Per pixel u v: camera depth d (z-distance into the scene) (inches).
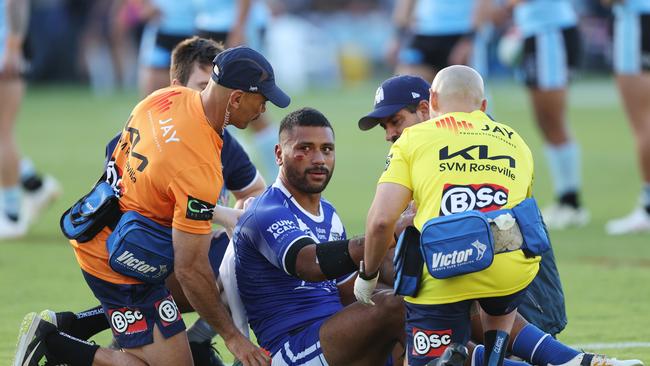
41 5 3553.2
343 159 1942.7
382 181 610.9
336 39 3737.7
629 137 2231.8
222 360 764.0
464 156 607.8
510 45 1358.3
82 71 3612.2
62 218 676.1
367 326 634.2
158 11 1424.7
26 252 1153.4
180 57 755.4
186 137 638.5
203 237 638.5
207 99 646.5
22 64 1237.7
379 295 641.6
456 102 637.3
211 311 645.9
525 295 668.1
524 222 599.8
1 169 1234.0
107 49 3432.6
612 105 2861.7
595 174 1743.4
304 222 668.1
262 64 641.6
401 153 614.5
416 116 695.7
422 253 592.1
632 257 1108.5
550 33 1316.4
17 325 848.9
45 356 673.6
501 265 595.2
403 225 647.8
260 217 654.5
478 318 668.7
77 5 3570.4
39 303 924.0
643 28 1229.1
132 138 658.8
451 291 595.2
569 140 1321.4
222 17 1416.1
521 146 627.2
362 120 700.0
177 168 633.0
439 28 1400.1
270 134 1353.3
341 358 644.7
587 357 636.1
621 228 1254.3
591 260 1097.4
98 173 1738.4
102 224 655.1
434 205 601.3
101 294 663.8
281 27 3624.5
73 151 2032.5
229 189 813.2
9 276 1032.2
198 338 727.1
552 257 695.7
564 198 1323.8
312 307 666.8
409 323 613.3
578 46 1346.0
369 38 3826.3
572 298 936.9
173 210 646.5
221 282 697.6
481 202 598.5
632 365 626.2
